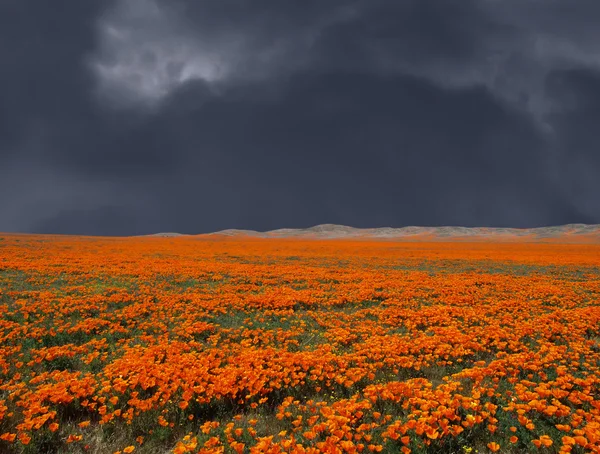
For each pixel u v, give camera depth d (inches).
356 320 486.6
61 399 225.0
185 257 1562.5
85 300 548.4
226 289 723.4
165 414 227.5
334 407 215.2
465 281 856.3
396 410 231.9
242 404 247.9
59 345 378.3
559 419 216.2
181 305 549.0
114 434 209.9
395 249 2650.1
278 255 1809.8
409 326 441.1
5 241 2187.5
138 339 400.2
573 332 402.0
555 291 697.6
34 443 193.5
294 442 184.1
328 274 984.3
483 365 305.3
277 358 302.0
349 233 7554.1
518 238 5782.5
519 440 201.5
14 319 458.6
